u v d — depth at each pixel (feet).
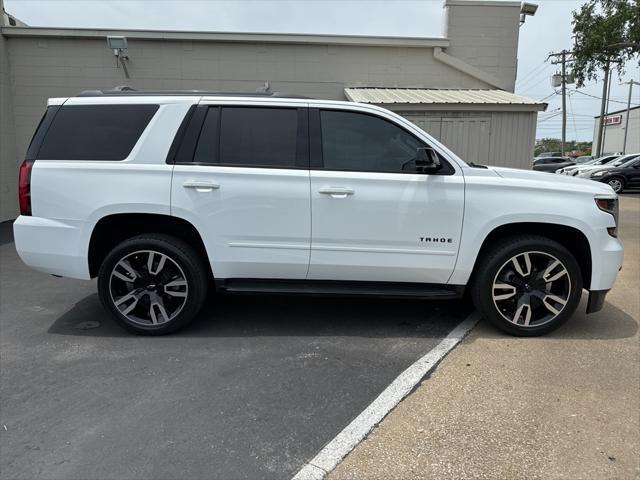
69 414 9.78
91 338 13.69
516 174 13.88
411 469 8.12
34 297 17.48
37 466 8.19
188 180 12.90
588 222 13.07
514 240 13.29
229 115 13.35
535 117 29.94
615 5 71.10
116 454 8.52
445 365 11.95
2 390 10.77
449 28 35.04
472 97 31.32
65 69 32.99
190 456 8.48
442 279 13.53
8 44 32.50
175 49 33.32
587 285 13.66
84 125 13.30
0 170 32.07
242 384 11.03
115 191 12.89
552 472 8.04
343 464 8.27
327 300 17.11
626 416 9.66
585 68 77.82
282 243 13.16
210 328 14.42
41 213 13.12
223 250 13.21
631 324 14.75
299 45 34.01
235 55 33.73
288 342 13.41
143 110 13.30
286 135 13.29
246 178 12.94
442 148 13.34
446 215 13.03
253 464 8.27
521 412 9.81
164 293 13.67
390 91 33.45
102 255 14.16
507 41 35.42
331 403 10.22
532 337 13.67
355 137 13.37
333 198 12.94
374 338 13.71
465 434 9.08
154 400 10.32
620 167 66.08
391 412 9.87
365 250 13.17
